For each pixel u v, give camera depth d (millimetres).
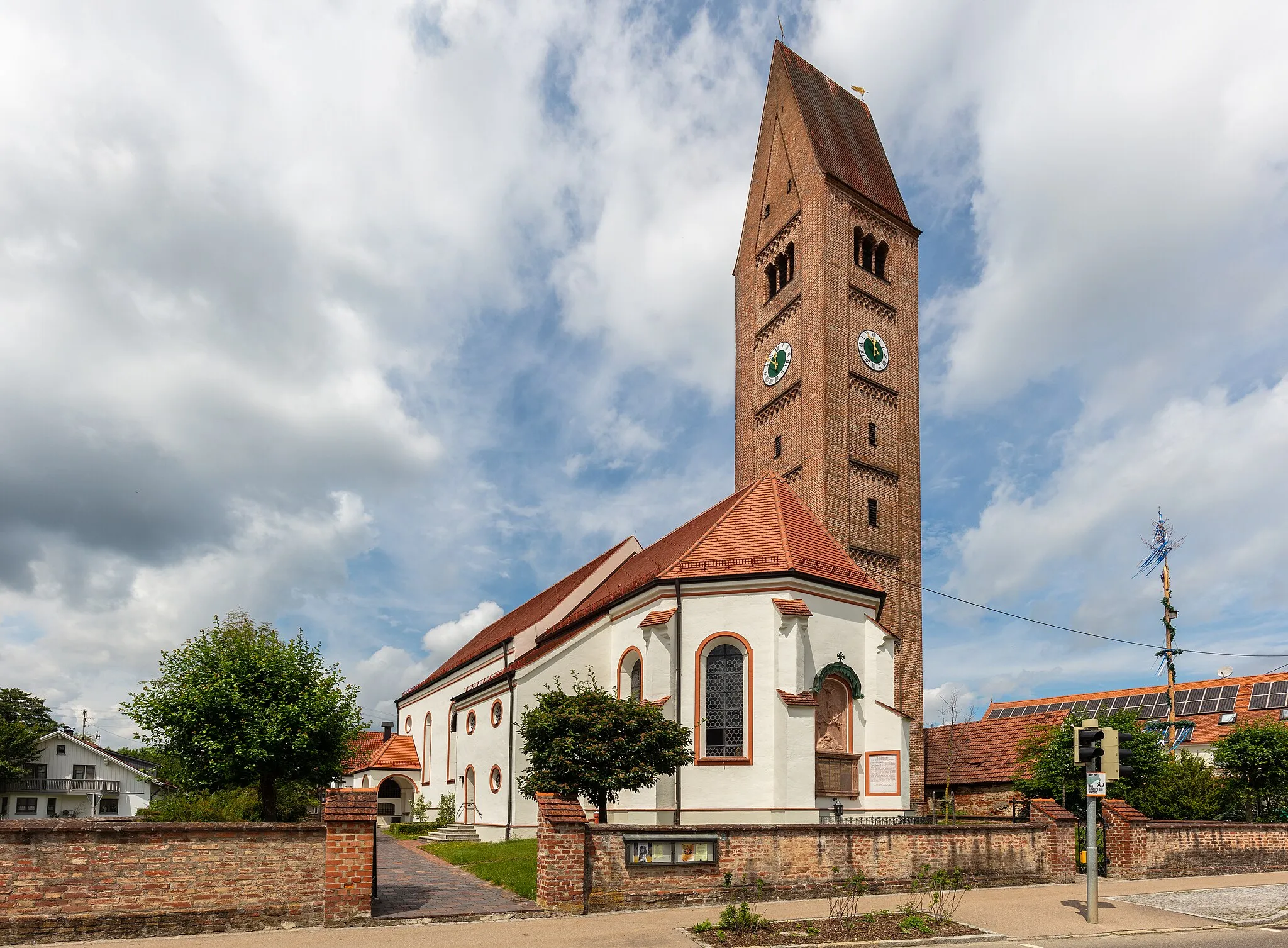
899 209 51875
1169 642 50250
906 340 50031
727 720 31297
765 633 31266
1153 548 51688
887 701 32500
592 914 18047
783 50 54031
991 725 50312
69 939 14688
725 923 16562
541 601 57219
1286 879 26516
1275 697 71312
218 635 31781
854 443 46156
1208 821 29156
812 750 29516
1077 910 20172
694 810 30359
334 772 32938
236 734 29781
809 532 36312
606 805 28422
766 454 50125
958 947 16344
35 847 14789
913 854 22266
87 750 75688
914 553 46969
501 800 37219
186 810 31781
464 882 22562
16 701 83000
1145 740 38062
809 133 50250
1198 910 20688
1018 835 24359
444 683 59469
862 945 15883
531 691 36250
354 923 16469
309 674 31828
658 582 32906
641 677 32750
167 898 15438
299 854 16469
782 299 50406
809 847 20703
